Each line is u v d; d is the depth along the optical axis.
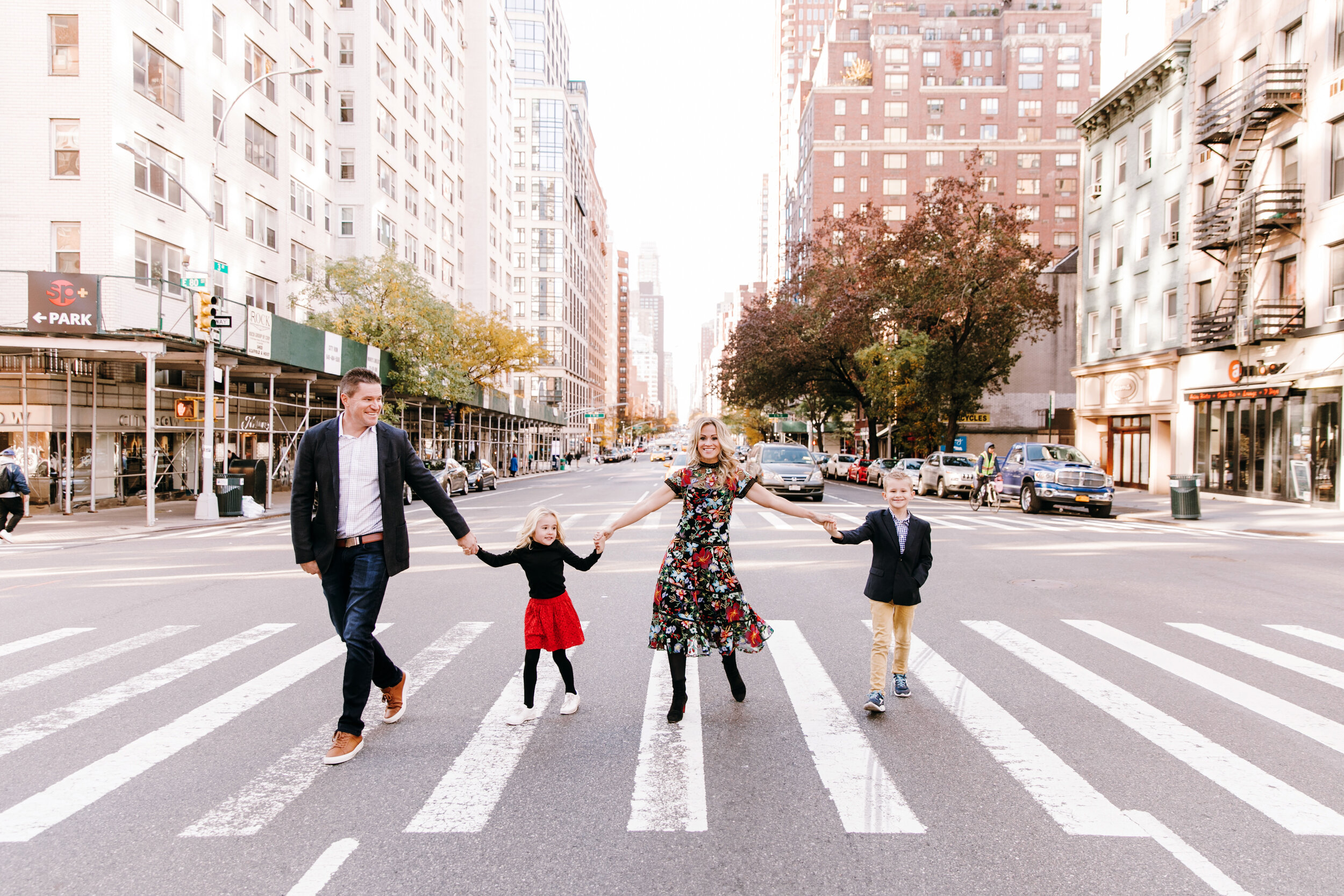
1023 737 4.59
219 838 3.42
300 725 4.81
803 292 42.44
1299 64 21.92
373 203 36.66
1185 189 26.98
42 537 15.46
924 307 30.70
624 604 8.43
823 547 13.28
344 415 4.53
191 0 23.72
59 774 4.09
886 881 3.08
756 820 3.58
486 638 6.96
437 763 4.22
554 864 3.21
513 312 75.44
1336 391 20.62
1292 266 22.42
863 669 6.00
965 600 8.69
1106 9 34.06
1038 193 79.88
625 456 124.06
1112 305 31.95
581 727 4.77
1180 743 4.50
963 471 26.25
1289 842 3.38
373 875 3.13
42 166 20.06
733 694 5.16
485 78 58.81
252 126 27.62
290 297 30.30
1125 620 7.71
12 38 20.05
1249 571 10.88
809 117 84.25
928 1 88.69
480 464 33.78
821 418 61.06
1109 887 3.04
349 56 36.06
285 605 8.49
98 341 17.52
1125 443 31.59
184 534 16.42
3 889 3.02
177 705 5.17
